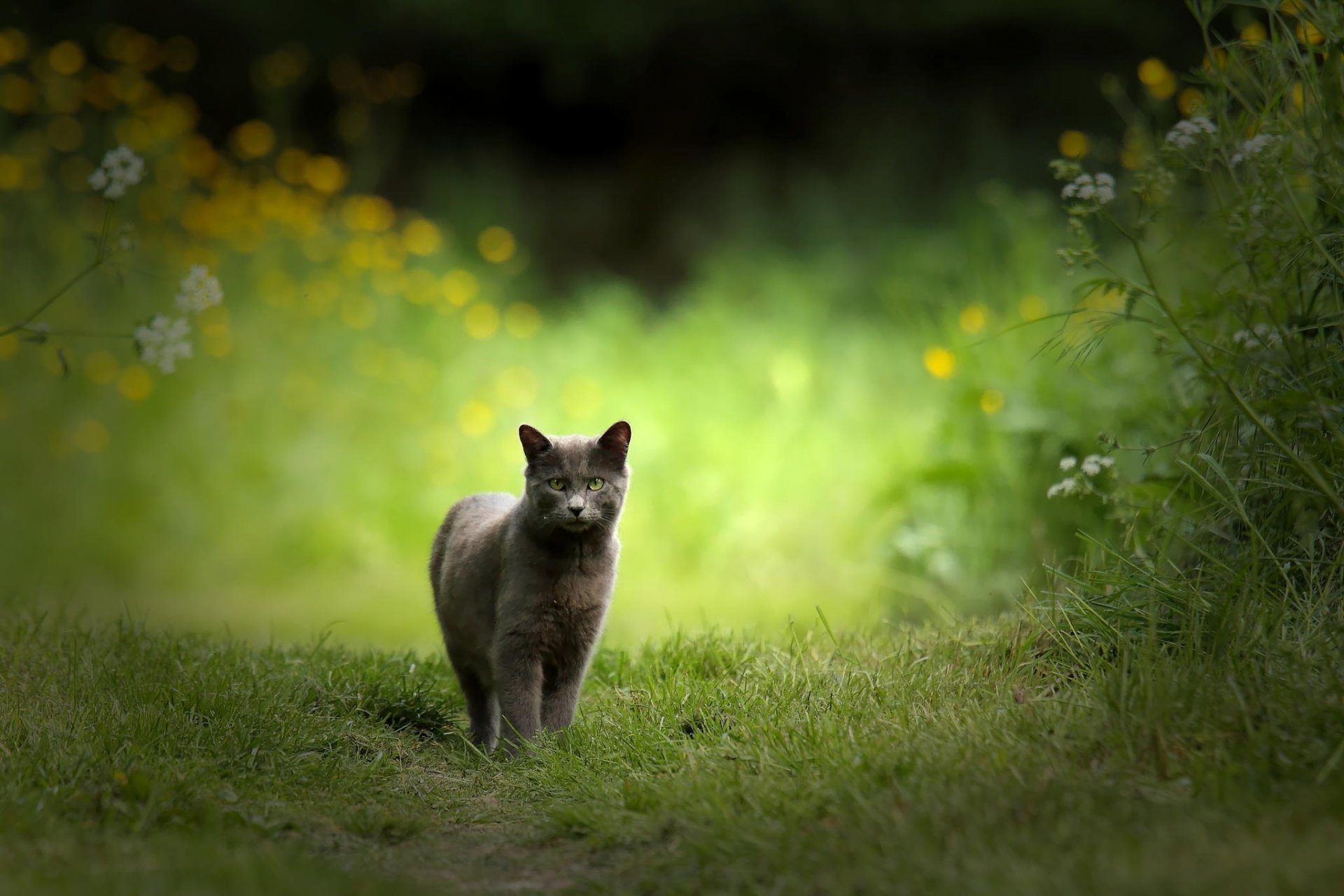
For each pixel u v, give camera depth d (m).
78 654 8.19
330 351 17.31
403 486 16.11
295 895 4.99
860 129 25.59
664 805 6.08
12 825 5.66
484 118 30.56
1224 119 7.50
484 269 21.27
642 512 15.51
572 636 8.04
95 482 15.66
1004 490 11.91
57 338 16.06
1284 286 7.08
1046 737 6.05
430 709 8.28
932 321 17.25
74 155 20.72
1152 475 8.71
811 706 7.23
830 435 15.57
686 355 18.06
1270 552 6.96
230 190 18.91
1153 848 4.89
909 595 12.11
